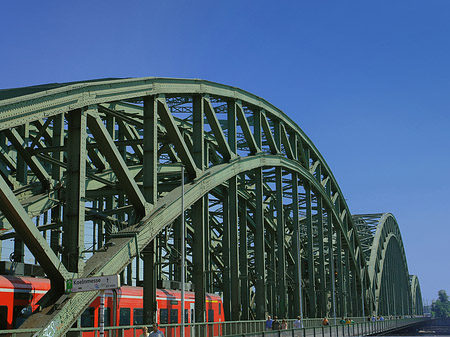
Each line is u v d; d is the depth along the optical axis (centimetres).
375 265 12094
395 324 8888
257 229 4928
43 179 3269
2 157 3528
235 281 4391
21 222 2248
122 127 4300
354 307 10262
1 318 2325
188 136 4909
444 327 15350
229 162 4288
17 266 2678
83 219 2616
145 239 2988
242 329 3853
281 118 5603
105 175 3994
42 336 2161
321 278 7125
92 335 2181
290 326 5228
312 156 6994
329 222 7838
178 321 3653
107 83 2917
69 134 2702
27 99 2403
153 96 3341
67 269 2512
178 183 3803
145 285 3192
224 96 4359
